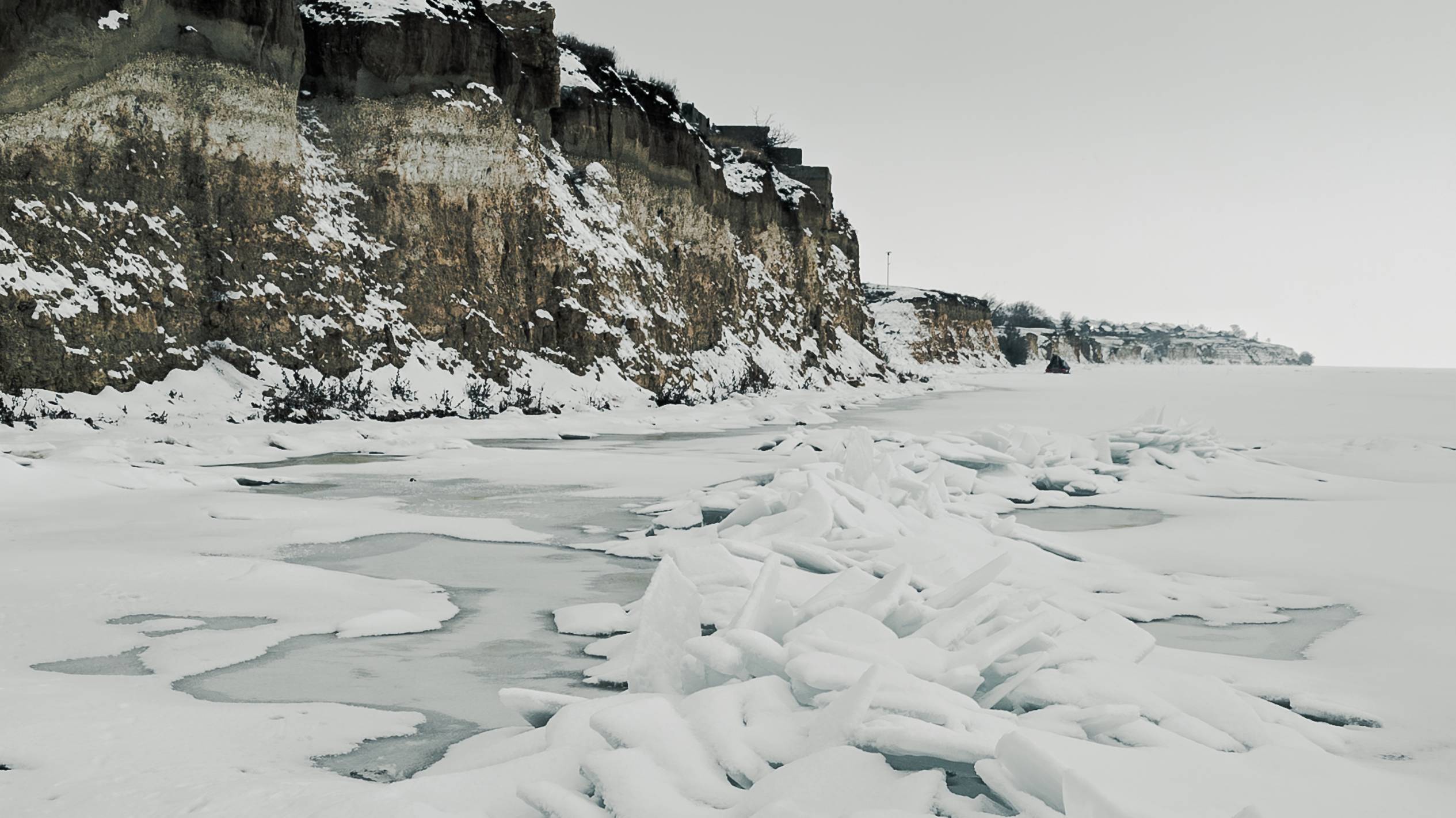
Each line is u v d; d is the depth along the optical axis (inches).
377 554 354.6
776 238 2085.4
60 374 771.4
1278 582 319.9
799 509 327.3
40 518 408.5
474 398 1055.0
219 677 209.8
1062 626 211.2
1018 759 122.1
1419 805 138.9
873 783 128.3
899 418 1236.5
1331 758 156.6
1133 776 135.4
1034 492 530.0
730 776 137.3
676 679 174.9
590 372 1256.2
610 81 1571.1
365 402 945.5
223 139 930.1
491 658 229.6
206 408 832.9
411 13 1120.2
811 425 1119.6
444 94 1141.7
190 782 147.6
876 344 2650.1
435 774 156.0
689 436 949.8
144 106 874.1
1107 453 621.3
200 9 916.6
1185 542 392.8
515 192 1208.2
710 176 1729.8
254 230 946.7
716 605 219.5
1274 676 212.8
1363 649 239.5
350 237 1053.2
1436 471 657.6
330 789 144.3
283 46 999.6
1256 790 137.6
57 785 146.3
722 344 1732.3
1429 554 359.9
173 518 414.3
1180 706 172.4
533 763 143.3
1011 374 3855.8
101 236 829.2
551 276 1246.3
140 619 253.9
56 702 185.9
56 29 804.6
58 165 806.5
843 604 192.5
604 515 452.8
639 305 1400.1
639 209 1557.6
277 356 936.3
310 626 252.1
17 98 782.5
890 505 359.6
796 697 156.0
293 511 436.8
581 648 237.8
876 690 143.3
